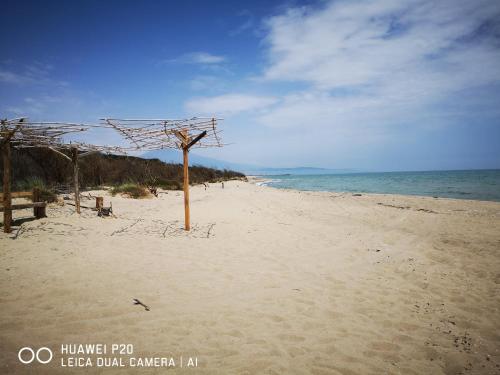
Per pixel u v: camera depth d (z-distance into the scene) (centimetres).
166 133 804
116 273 505
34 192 966
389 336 358
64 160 2011
